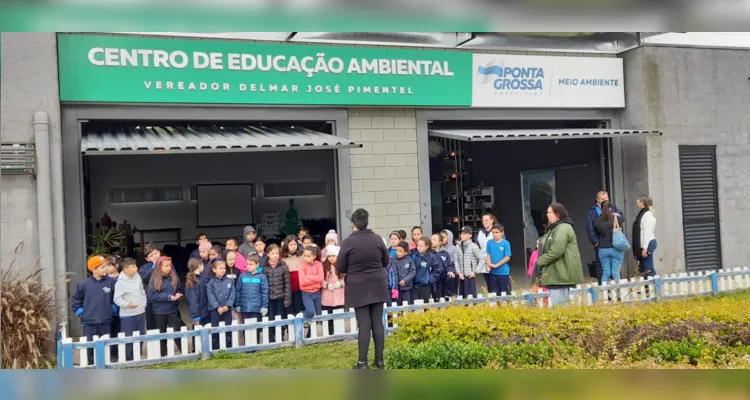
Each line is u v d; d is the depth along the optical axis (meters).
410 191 10.39
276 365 6.42
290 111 9.70
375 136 10.22
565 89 11.28
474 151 15.98
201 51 9.01
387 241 10.19
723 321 5.84
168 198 16.42
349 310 7.68
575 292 8.11
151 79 8.76
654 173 11.49
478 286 12.10
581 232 12.86
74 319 8.26
